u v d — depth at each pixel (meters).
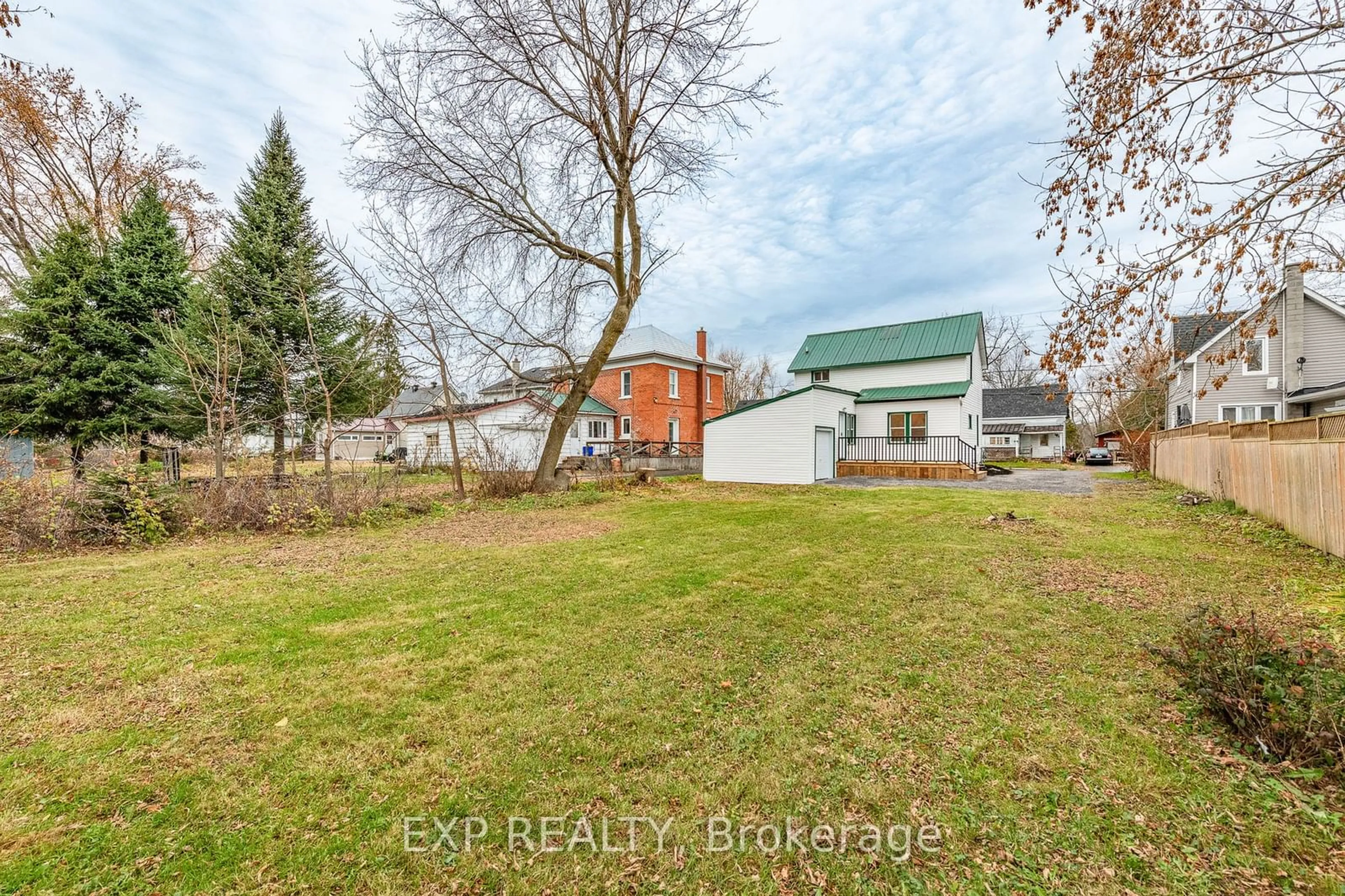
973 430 22.53
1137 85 4.35
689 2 11.23
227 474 10.45
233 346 13.30
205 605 5.00
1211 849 2.03
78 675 3.54
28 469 10.31
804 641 4.07
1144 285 4.66
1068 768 2.53
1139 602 4.82
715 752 2.69
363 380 15.73
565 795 2.40
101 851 2.05
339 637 4.23
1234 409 18.95
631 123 12.68
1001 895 1.86
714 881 1.96
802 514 10.12
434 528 9.23
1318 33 3.78
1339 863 1.94
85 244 14.43
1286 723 2.48
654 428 26.17
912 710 3.07
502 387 19.53
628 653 3.90
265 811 2.29
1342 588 4.94
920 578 5.66
